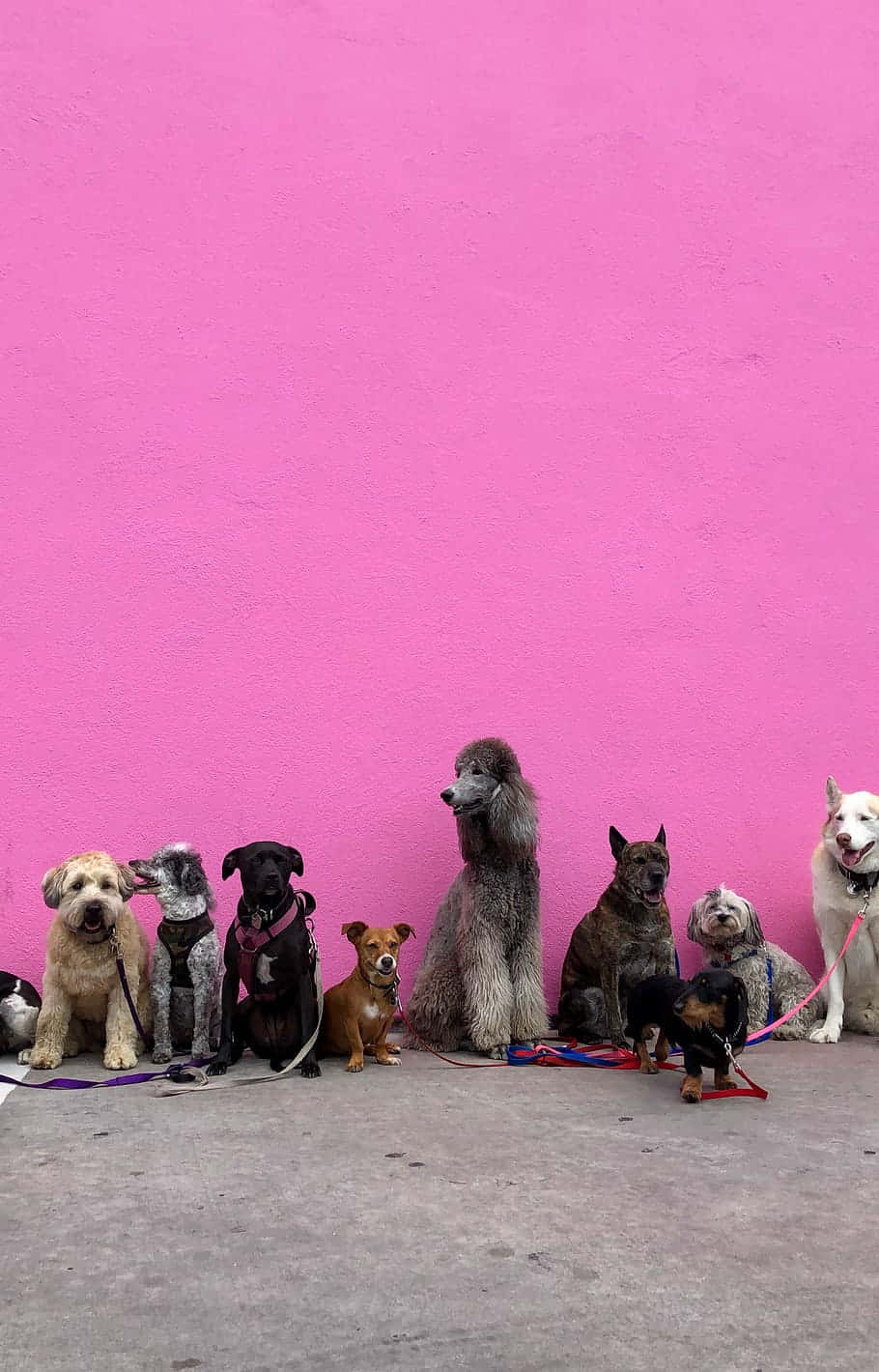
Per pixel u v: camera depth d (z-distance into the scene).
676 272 6.24
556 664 5.94
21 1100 4.16
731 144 6.37
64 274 5.67
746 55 6.43
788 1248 2.61
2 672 5.46
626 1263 2.53
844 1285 2.41
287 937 4.63
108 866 4.75
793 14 6.45
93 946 4.70
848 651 6.26
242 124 5.89
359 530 5.82
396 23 6.09
